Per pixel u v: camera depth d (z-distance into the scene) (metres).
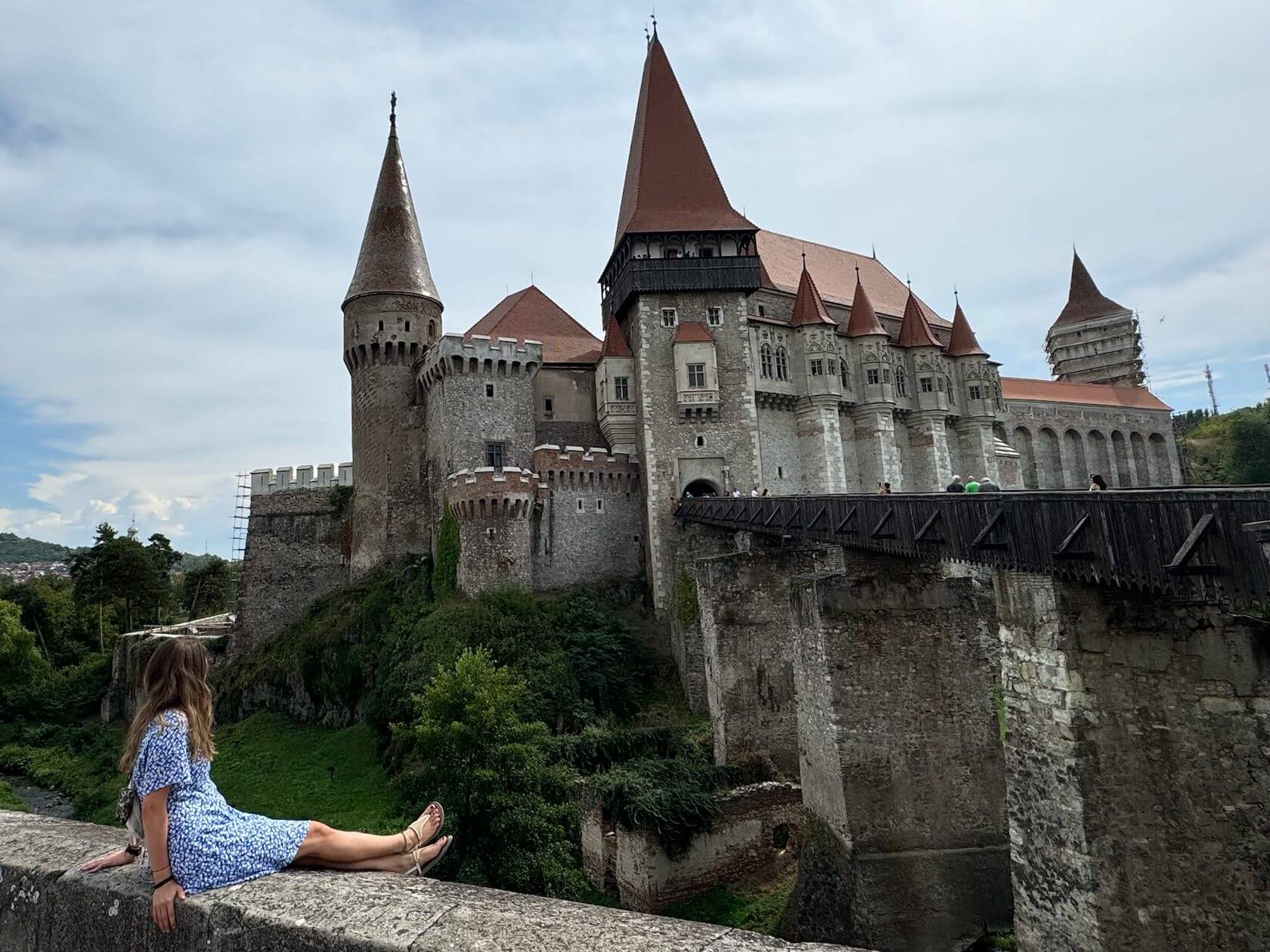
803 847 20.52
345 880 3.94
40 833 4.91
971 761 18.42
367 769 36.78
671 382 51.00
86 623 73.56
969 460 66.19
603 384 52.34
